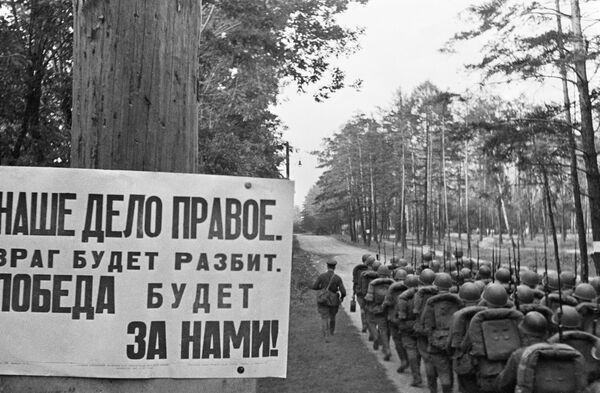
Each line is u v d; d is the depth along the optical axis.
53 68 7.85
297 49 13.91
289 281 1.63
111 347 1.54
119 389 1.54
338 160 60.19
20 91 7.21
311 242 58.06
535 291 7.43
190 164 1.68
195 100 1.71
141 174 1.58
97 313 1.55
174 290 1.58
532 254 21.95
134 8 1.59
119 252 1.57
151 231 1.58
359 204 58.16
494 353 5.10
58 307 1.54
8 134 7.41
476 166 46.53
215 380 1.57
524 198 31.77
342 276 25.84
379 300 9.63
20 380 1.53
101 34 1.59
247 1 12.12
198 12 1.74
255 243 1.62
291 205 1.65
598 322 6.54
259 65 14.09
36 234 1.56
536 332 5.11
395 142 51.72
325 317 11.29
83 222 1.56
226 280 1.60
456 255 11.58
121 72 1.58
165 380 1.55
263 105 14.93
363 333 12.16
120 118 1.58
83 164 1.60
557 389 4.11
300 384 7.93
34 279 1.55
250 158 16.19
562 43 13.04
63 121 8.06
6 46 6.80
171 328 1.57
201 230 1.60
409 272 9.81
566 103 13.67
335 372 8.66
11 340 1.53
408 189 55.72
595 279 7.89
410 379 8.37
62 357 1.53
